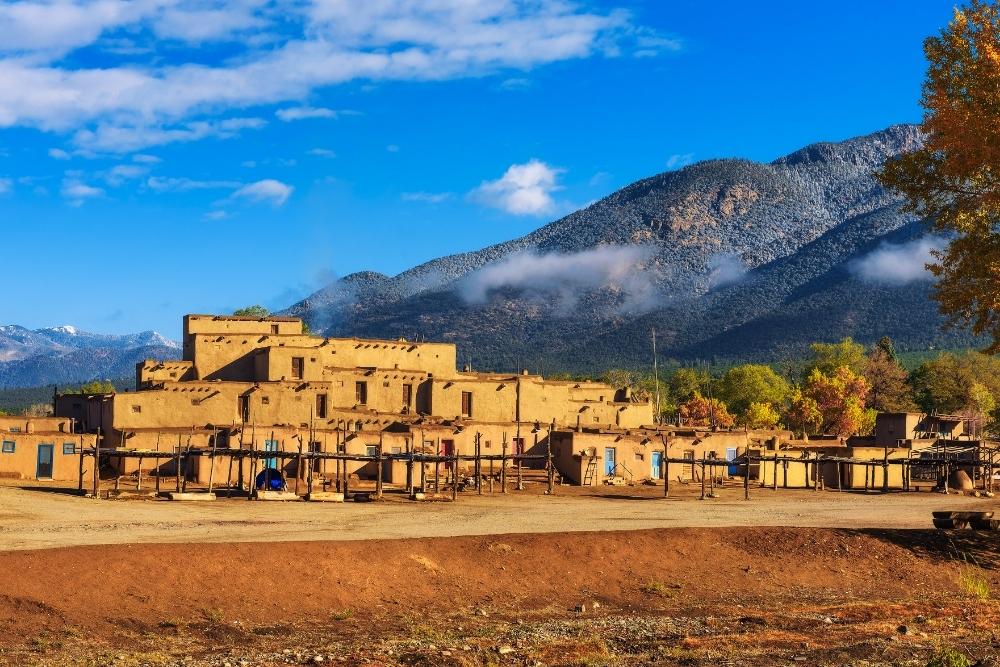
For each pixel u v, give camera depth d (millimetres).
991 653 33000
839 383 154250
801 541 49188
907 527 55281
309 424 76250
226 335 83562
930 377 178750
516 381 90188
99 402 76312
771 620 37969
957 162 46875
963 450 84500
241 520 48469
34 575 34219
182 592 35469
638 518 55281
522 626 36281
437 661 30906
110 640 31391
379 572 39500
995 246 48094
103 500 53781
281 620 34938
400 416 83375
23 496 52938
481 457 66500
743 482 82312
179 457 58875
